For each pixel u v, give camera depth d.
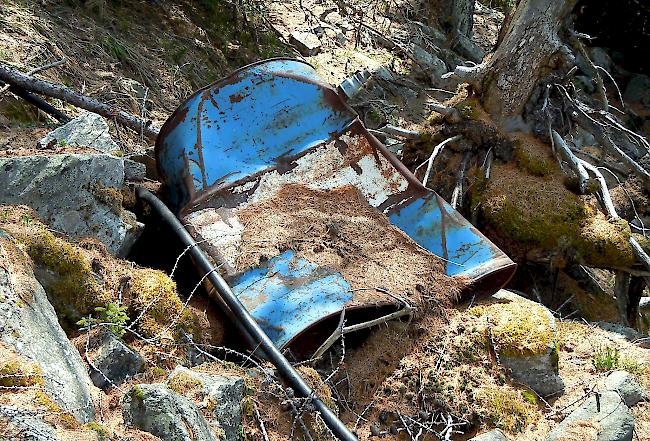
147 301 4.11
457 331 4.92
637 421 4.62
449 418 4.47
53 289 3.79
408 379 4.65
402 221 5.65
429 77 11.26
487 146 7.64
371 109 9.50
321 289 4.73
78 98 5.88
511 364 4.81
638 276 6.88
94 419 2.96
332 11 11.84
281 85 5.75
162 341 3.96
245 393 3.74
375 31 11.30
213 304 4.64
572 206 6.97
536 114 7.62
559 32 7.76
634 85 14.02
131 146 6.09
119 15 8.54
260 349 4.22
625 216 8.24
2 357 2.66
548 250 6.86
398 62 11.32
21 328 2.88
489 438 4.14
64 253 3.88
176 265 4.66
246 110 5.62
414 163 8.05
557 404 4.75
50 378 2.77
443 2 13.15
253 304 4.60
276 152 5.60
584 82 13.03
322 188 5.57
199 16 9.70
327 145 5.73
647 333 7.50
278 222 5.20
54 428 2.40
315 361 4.45
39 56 6.53
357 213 5.49
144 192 5.13
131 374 3.53
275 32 10.70
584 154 8.96
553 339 4.89
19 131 5.30
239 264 4.82
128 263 4.46
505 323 4.96
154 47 8.39
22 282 3.16
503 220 6.98
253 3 10.69
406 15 12.45
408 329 4.88
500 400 4.58
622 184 8.58
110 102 6.75
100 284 4.02
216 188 5.26
